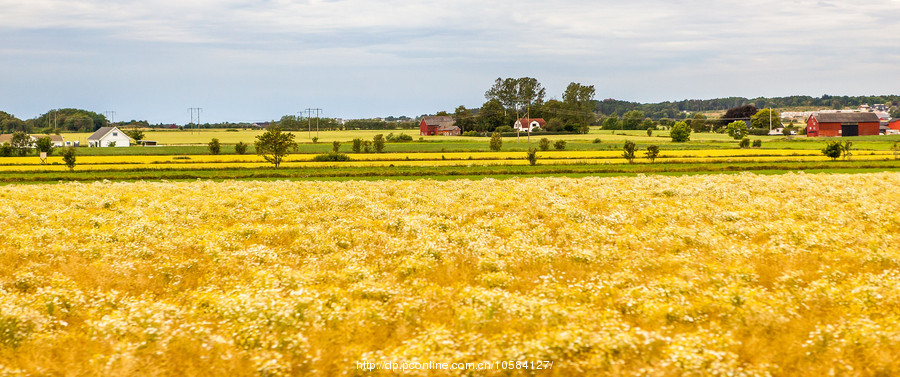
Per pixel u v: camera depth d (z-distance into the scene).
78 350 12.32
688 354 10.86
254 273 17.81
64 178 61.19
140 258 20.39
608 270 18.34
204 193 42.78
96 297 15.66
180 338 12.57
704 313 13.79
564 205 32.19
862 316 12.93
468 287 15.77
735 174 57.84
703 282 16.27
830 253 19.06
